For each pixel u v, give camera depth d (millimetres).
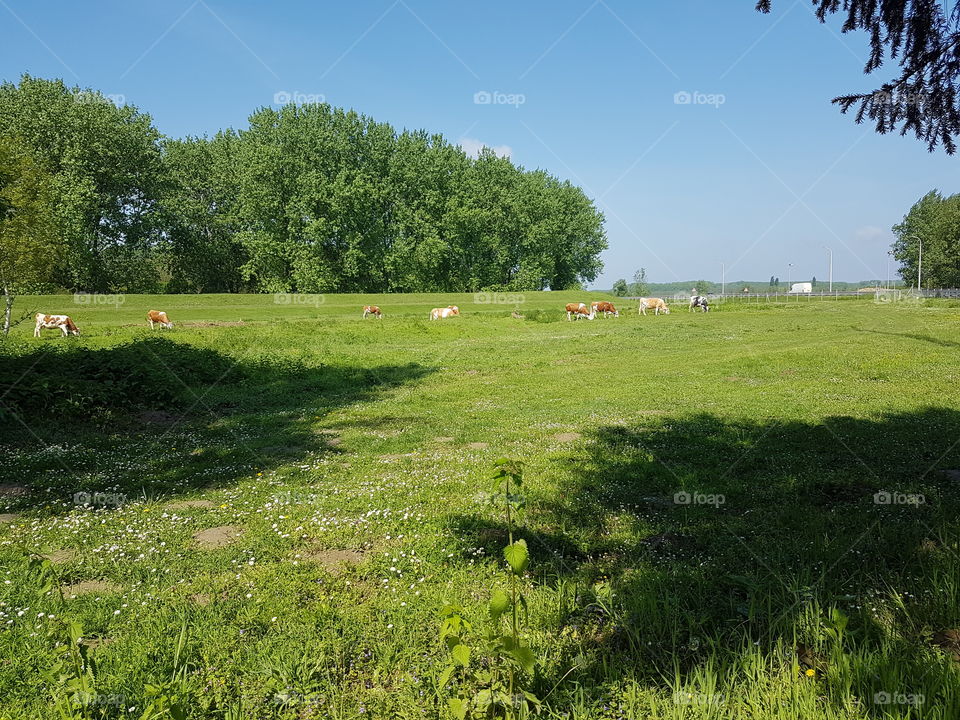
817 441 9352
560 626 4059
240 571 5121
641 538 5672
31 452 9688
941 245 85250
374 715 3201
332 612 4262
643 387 16625
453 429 11828
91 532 5961
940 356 20062
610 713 3107
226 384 17969
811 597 4117
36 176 23406
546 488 7270
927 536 5258
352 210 53188
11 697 3254
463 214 60438
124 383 14062
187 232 55125
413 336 32438
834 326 32844
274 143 52625
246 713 3205
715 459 8453
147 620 4117
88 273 45531
